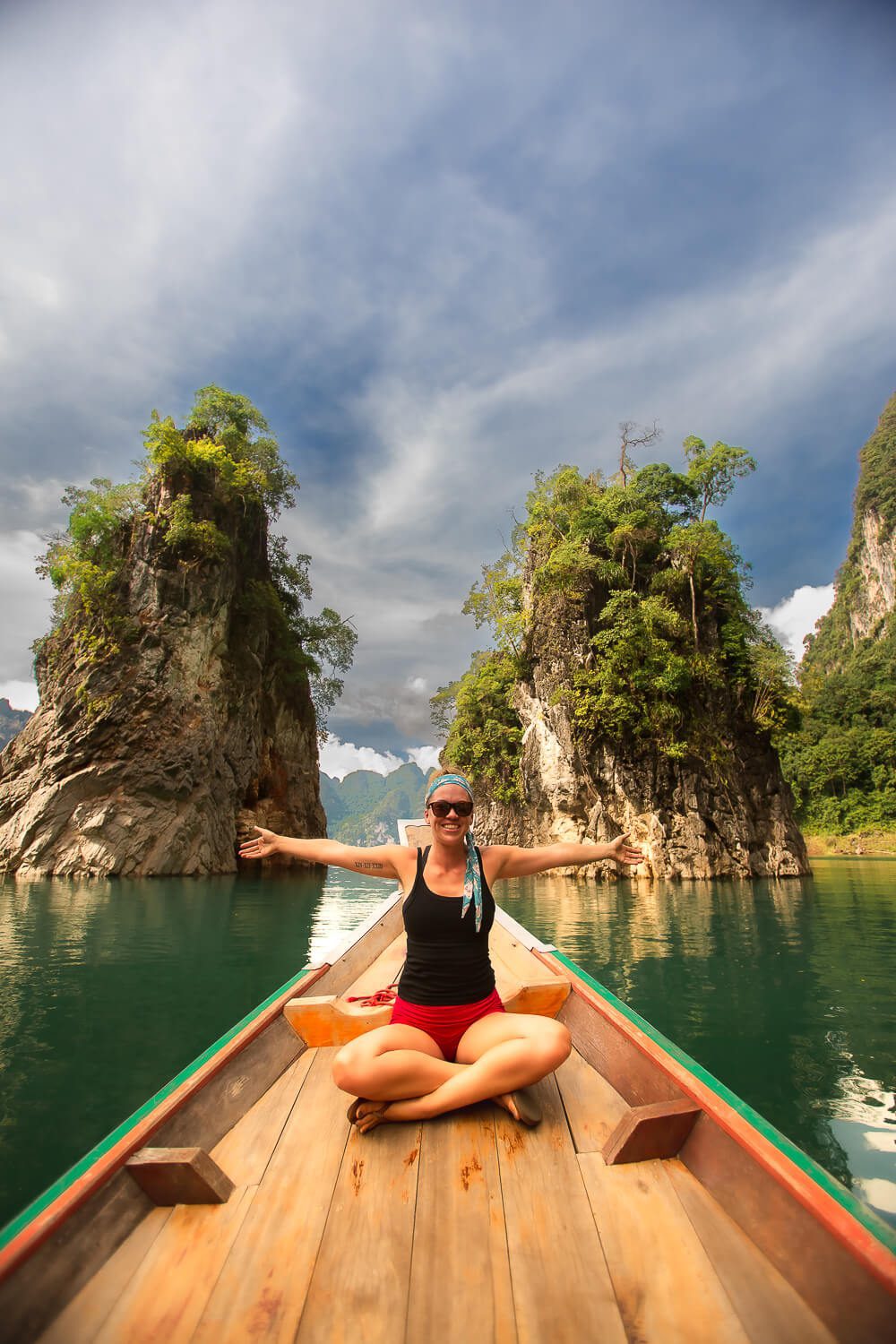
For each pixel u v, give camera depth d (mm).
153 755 25781
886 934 11172
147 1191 1864
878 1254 1355
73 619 28578
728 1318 1456
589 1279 1582
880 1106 4109
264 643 32438
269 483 33719
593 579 30234
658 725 26609
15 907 14414
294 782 35312
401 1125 2273
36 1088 4254
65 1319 1435
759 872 27297
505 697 38062
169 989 6902
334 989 3643
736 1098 2127
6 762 27547
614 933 11352
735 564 30516
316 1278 1590
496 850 2742
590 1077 2695
